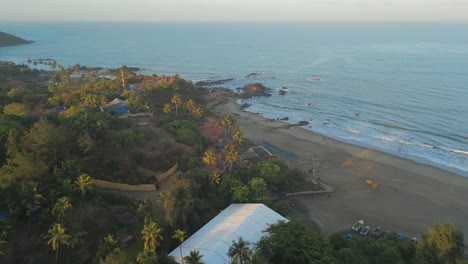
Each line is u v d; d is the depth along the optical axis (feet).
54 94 520.01
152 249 180.04
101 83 580.30
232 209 250.78
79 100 464.65
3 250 178.70
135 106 440.04
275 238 192.75
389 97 646.74
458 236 209.46
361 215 292.40
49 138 242.17
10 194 195.62
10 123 291.38
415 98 631.56
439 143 446.19
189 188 249.34
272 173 310.65
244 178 308.19
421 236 223.71
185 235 210.79
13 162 216.95
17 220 195.31
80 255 186.80
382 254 210.38
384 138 465.88
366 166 384.88
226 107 618.44
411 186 342.23
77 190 208.13
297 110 599.98
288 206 288.92
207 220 237.86
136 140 332.80
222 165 333.42
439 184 346.33
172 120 423.64
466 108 566.77
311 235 201.57
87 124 309.83
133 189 266.77
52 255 182.50
